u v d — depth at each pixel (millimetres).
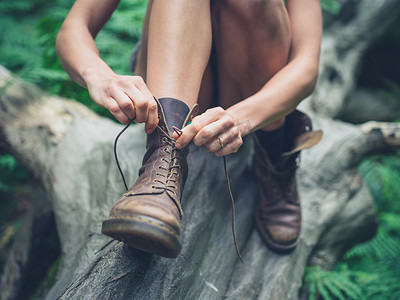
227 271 1165
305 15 1064
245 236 1289
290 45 1065
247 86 1149
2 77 1752
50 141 1561
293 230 1242
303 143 1063
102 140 1499
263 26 970
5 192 2232
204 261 1130
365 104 3562
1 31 2641
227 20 989
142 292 907
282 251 1247
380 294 1527
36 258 1671
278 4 963
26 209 2148
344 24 3010
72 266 1134
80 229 1245
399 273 1693
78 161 1438
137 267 933
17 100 1684
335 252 1591
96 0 1051
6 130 1599
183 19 902
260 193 1307
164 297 932
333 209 1543
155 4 938
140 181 815
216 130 782
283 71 971
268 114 897
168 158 844
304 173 1602
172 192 800
